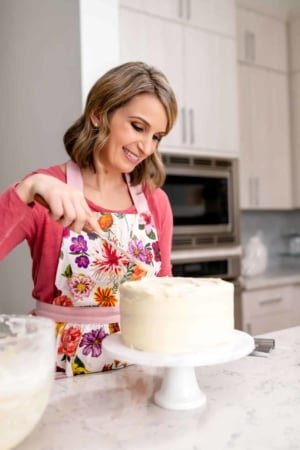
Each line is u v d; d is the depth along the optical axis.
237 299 2.79
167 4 2.52
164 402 0.79
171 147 2.54
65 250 1.08
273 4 3.14
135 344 0.78
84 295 1.08
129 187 1.23
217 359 0.73
